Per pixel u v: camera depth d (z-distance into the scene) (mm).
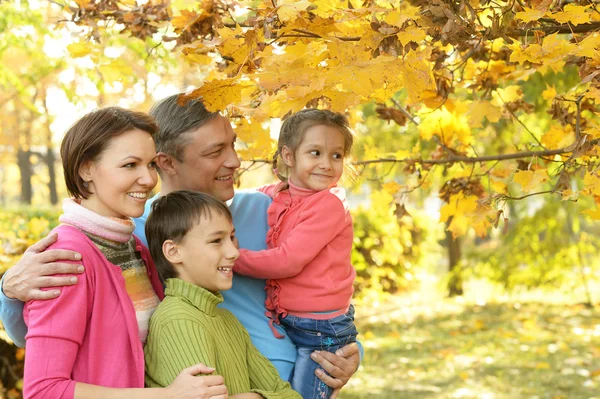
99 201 2084
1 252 4957
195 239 2197
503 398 6121
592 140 2252
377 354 8078
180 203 2230
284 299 2527
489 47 2758
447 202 3029
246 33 1930
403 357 7883
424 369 7293
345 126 2652
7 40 5676
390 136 8789
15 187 27953
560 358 7438
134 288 2154
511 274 10312
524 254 10148
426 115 3053
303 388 2508
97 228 2055
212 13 2326
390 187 3104
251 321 2510
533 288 11055
